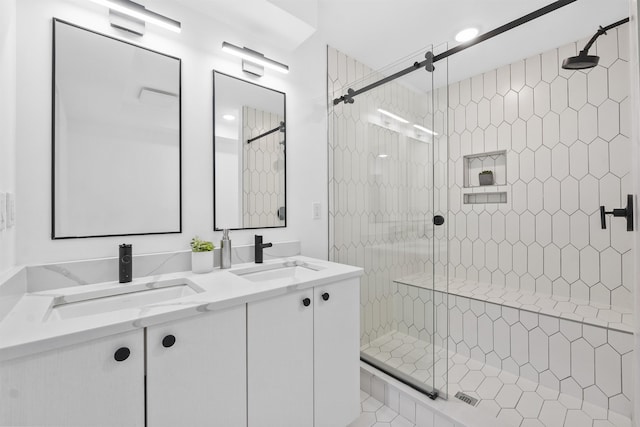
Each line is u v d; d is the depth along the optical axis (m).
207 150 1.54
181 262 1.41
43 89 1.12
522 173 2.40
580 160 2.13
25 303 0.96
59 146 1.15
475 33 2.03
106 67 1.25
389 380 1.72
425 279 1.61
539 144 2.31
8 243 0.98
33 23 1.10
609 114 2.01
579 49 2.12
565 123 2.19
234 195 1.64
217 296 1.00
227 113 1.62
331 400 1.33
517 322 1.96
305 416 1.23
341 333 1.38
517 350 1.95
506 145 2.48
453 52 1.54
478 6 1.75
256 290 1.08
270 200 1.80
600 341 1.66
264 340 1.09
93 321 0.79
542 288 2.30
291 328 1.18
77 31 1.19
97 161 1.23
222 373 0.98
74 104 1.18
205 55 1.54
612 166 2.01
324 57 2.12
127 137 1.30
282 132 1.86
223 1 1.46
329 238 2.14
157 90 1.38
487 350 2.09
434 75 1.58
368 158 1.91
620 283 1.98
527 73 2.36
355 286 1.45
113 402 0.78
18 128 1.07
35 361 0.68
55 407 0.71
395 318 1.76
